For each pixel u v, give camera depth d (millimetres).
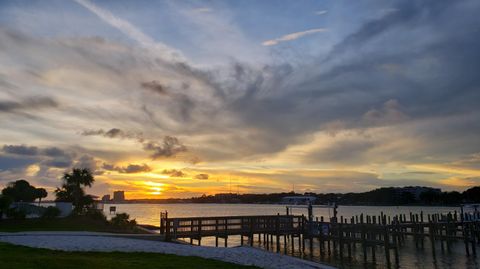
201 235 38156
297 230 45969
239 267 18438
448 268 35469
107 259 18875
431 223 45906
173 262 18891
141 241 27719
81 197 47844
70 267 15930
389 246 37594
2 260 16438
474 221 51656
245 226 42125
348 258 41094
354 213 151250
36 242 24047
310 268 19578
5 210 39156
